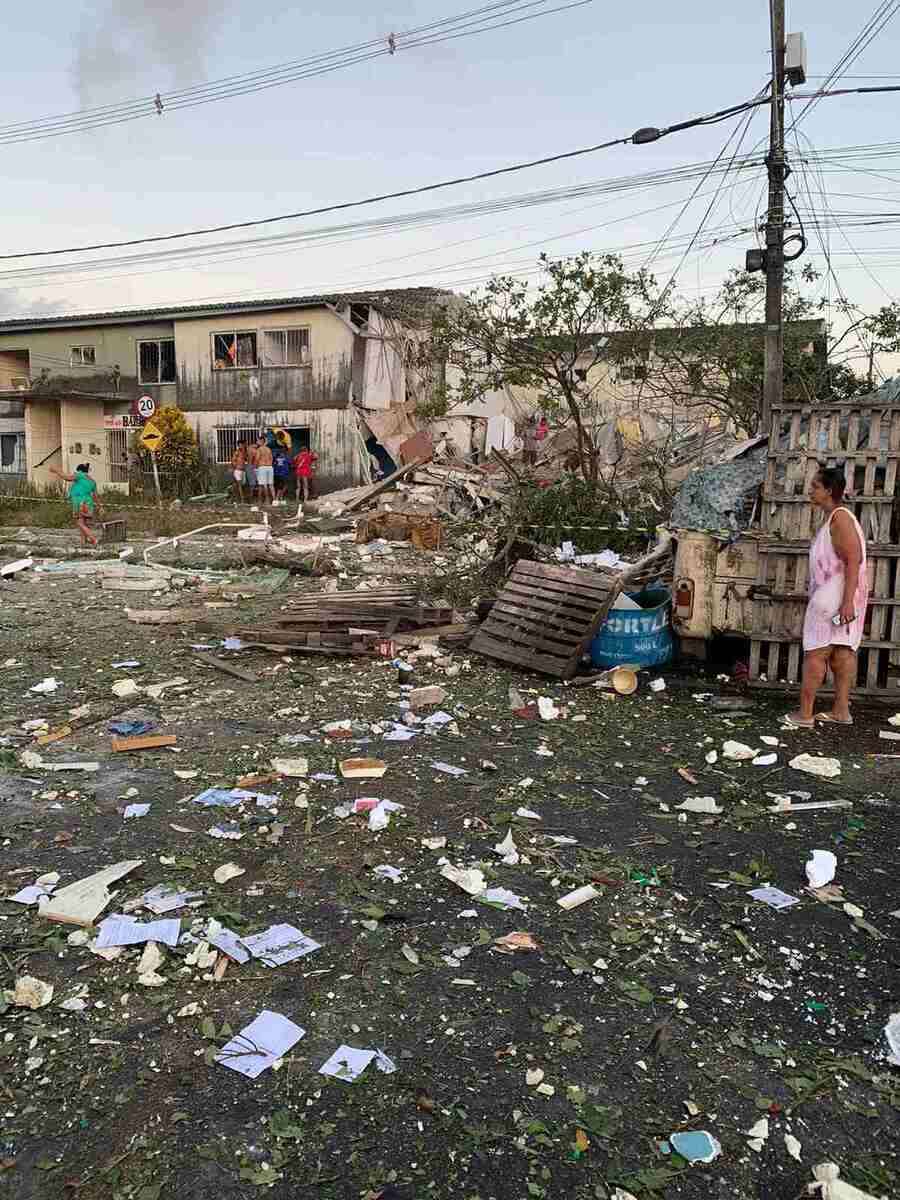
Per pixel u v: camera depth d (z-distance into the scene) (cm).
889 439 667
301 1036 281
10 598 1128
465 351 1730
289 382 2728
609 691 704
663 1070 269
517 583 831
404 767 530
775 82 1266
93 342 3088
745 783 510
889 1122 250
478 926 349
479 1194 223
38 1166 230
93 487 1809
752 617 715
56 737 577
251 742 574
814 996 309
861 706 657
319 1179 228
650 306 1569
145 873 388
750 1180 229
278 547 1655
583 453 1619
